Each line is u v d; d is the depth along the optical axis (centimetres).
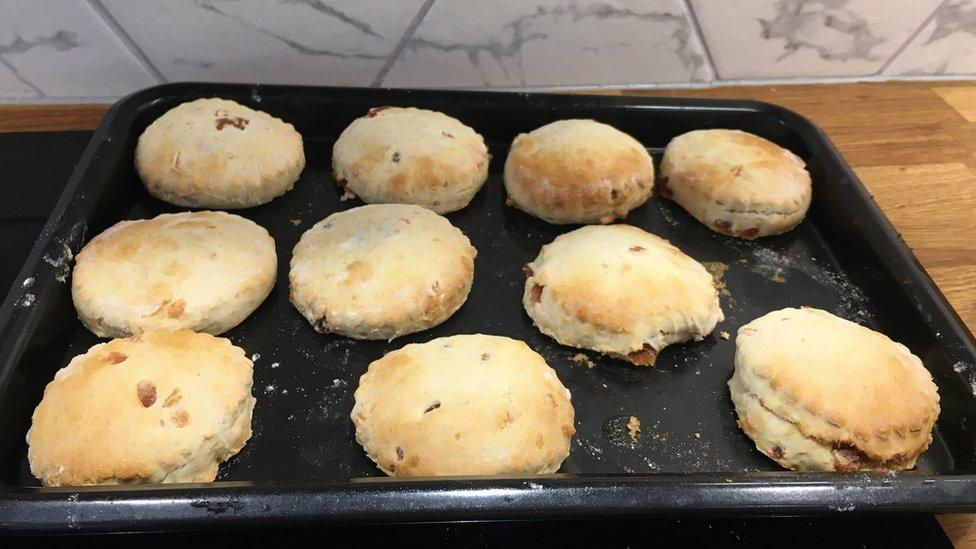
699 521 21
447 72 34
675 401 25
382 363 24
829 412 22
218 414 22
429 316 26
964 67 38
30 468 21
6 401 21
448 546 20
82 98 33
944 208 31
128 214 29
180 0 29
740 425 24
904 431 22
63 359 24
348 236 27
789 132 33
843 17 35
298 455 22
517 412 22
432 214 29
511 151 32
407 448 21
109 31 30
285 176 30
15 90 32
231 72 33
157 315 24
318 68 33
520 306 28
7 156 30
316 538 20
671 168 32
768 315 26
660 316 25
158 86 31
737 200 30
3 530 17
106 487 18
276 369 25
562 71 35
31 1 28
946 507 19
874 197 32
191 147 29
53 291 24
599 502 18
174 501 17
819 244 30
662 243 28
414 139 30
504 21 32
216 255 26
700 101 33
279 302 27
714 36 35
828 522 21
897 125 35
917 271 26
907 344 25
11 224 28
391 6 31
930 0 34
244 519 17
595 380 25
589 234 28
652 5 33
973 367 23
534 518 18
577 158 30
